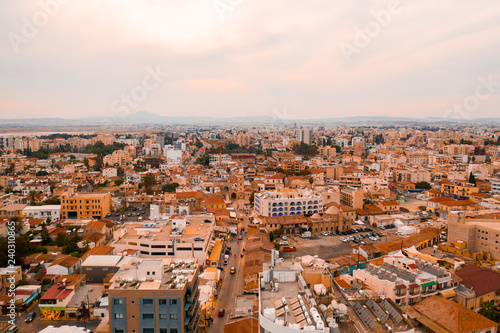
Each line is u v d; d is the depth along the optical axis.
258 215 186.00
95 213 188.62
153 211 181.62
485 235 128.38
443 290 89.88
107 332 77.25
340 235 168.50
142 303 72.62
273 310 59.19
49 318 95.19
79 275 108.69
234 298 106.12
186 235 134.62
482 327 76.25
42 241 146.25
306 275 76.00
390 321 65.25
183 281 76.69
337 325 58.03
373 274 89.56
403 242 136.00
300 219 174.00
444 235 151.38
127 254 125.06
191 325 75.69
